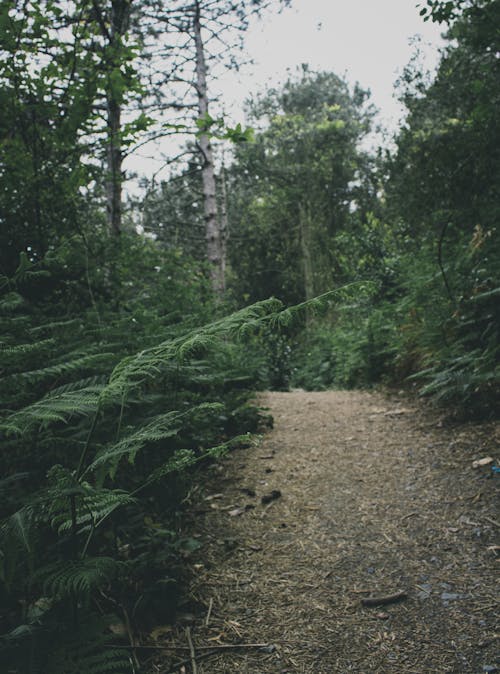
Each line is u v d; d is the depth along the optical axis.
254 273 23.41
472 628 1.91
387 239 9.91
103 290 4.50
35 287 4.07
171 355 1.71
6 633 1.67
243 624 2.04
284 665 1.80
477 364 4.03
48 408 1.61
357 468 3.64
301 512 3.04
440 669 1.73
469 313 4.44
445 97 8.48
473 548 2.46
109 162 5.25
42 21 3.82
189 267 5.80
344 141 24.72
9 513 1.94
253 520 2.96
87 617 1.60
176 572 2.28
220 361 4.86
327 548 2.61
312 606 2.15
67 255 3.91
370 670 1.76
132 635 1.91
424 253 5.76
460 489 3.04
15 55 3.81
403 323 6.32
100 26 4.36
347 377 7.59
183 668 1.80
